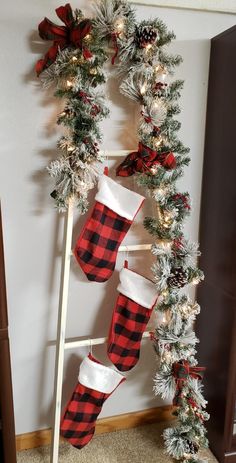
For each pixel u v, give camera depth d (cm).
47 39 106
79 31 101
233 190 122
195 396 128
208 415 131
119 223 120
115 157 127
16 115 115
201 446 135
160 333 125
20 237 124
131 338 130
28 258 127
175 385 128
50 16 112
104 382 130
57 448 130
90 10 114
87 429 133
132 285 127
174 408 157
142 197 117
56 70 106
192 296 150
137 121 125
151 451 142
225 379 132
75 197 112
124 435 150
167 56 114
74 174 109
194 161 138
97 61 106
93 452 141
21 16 109
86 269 121
